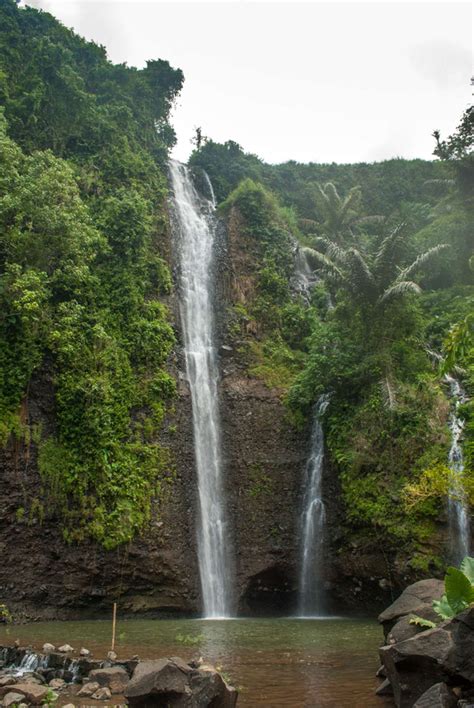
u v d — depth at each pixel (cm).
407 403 2109
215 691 757
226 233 3038
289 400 2447
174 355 2488
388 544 1961
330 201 3656
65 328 2133
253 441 2439
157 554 2058
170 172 3300
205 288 2864
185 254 2886
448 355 933
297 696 893
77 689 996
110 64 3419
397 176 4159
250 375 2602
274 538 2259
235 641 1420
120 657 1171
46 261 2230
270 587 2222
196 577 2150
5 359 2017
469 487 1662
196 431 2425
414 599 1120
